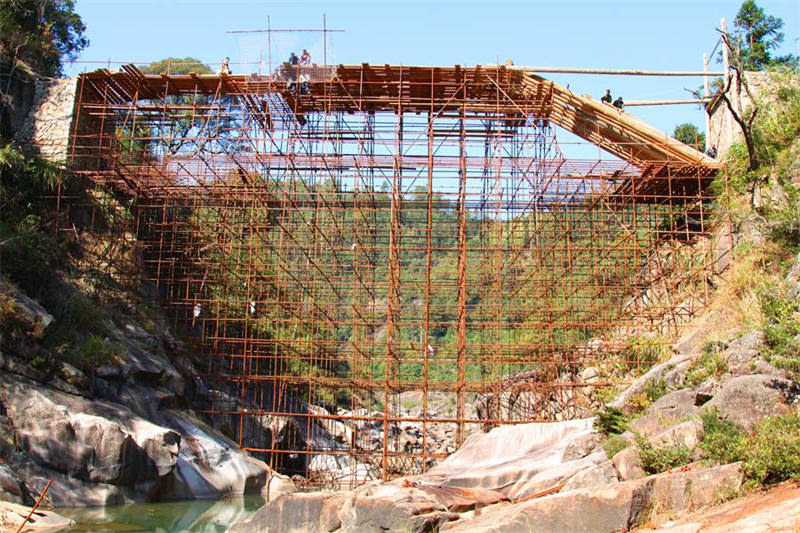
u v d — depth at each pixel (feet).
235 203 121.90
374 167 113.70
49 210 109.09
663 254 126.41
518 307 130.93
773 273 86.53
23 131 115.44
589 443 59.26
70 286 100.07
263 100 121.39
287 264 129.39
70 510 70.95
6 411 73.10
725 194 109.70
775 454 37.88
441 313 131.03
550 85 115.85
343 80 118.32
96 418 77.56
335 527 46.70
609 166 111.34
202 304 122.72
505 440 73.87
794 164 99.96
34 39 122.01
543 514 39.50
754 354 53.11
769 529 31.27
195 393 113.29
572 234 133.18
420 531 43.19
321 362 153.99
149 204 122.21
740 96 110.11
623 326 123.95
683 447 44.86
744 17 158.20
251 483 96.02
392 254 110.22
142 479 80.43
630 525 38.47
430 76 117.19
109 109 120.06
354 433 118.52
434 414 177.06
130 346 102.17
